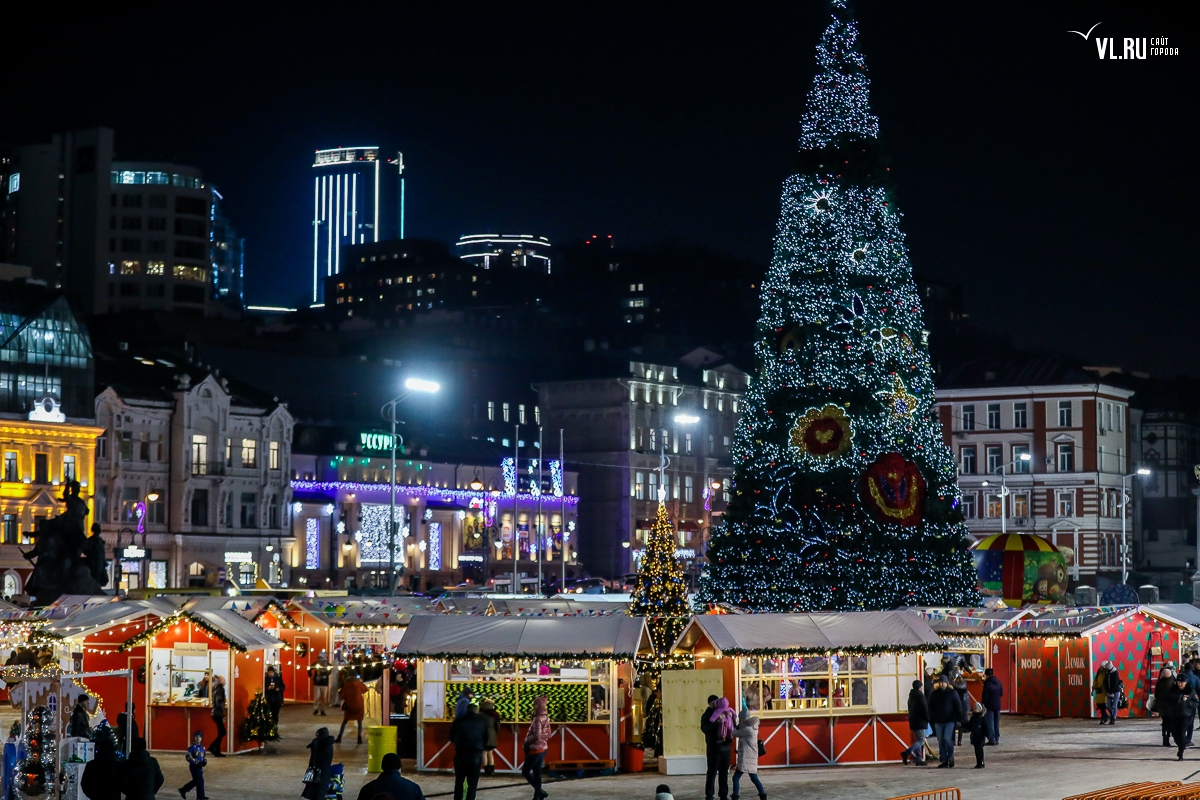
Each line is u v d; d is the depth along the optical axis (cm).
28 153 17988
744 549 5816
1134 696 4881
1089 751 3909
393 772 2270
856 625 3772
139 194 17800
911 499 5775
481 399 15000
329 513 12281
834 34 5953
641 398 15000
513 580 10431
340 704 5394
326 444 12562
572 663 3684
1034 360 13212
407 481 13038
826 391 5784
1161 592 12738
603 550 14662
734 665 3691
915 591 5728
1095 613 4912
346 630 5462
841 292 5841
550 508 14288
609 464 14725
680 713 3672
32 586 6469
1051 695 4962
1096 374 13150
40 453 10419
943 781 3391
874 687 3778
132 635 4253
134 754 2598
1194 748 3925
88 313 17588
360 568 12394
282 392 13512
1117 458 13125
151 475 11125
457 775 3034
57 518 6550
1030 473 12862
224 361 13175
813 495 5756
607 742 3669
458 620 3747
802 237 5894
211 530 11388
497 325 18488
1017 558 6600
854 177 5872
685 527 15012
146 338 13962
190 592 6341
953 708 3638
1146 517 15075
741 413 6009
